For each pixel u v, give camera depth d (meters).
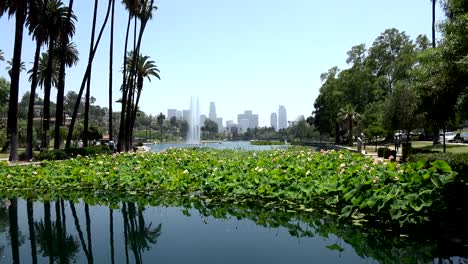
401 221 7.10
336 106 64.31
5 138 41.78
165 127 145.62
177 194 11.95
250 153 24.00
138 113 77.94
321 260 6.04
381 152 26.11
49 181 13.30
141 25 37.28
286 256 6.22
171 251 6.59
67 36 31.66
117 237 7.54
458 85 12.52
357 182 8.16
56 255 6.48
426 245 6.59
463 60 11.02
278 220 8.73
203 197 11.36
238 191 10.42
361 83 57.75
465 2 12.28
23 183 13.53
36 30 30.14
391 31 56.16
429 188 6.89
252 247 6.78
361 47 60.72
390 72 53.97
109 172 13.20
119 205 10.70
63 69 29.30
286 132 139.62
